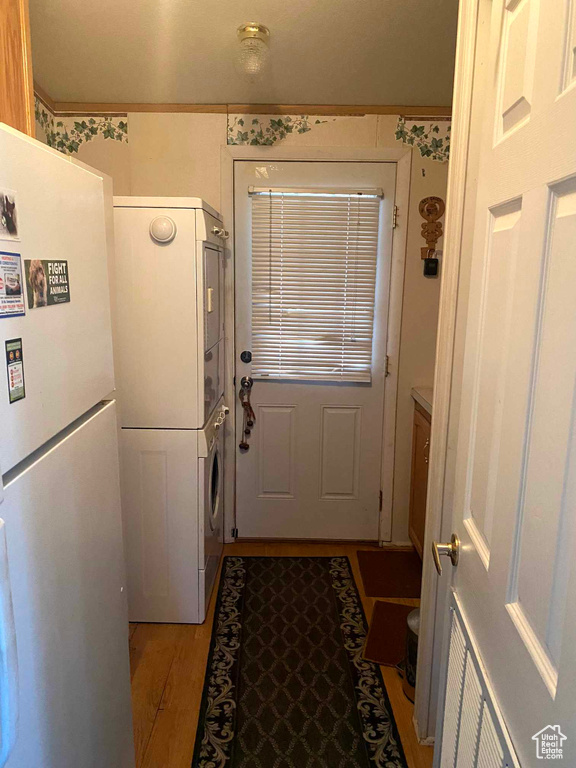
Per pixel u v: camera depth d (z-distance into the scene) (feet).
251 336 9.45
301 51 6.66
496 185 2.93
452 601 3.75
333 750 5.59
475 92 4.51
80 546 3.42
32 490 2.75
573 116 1.98
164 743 5.65
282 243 9.13
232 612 7.94
